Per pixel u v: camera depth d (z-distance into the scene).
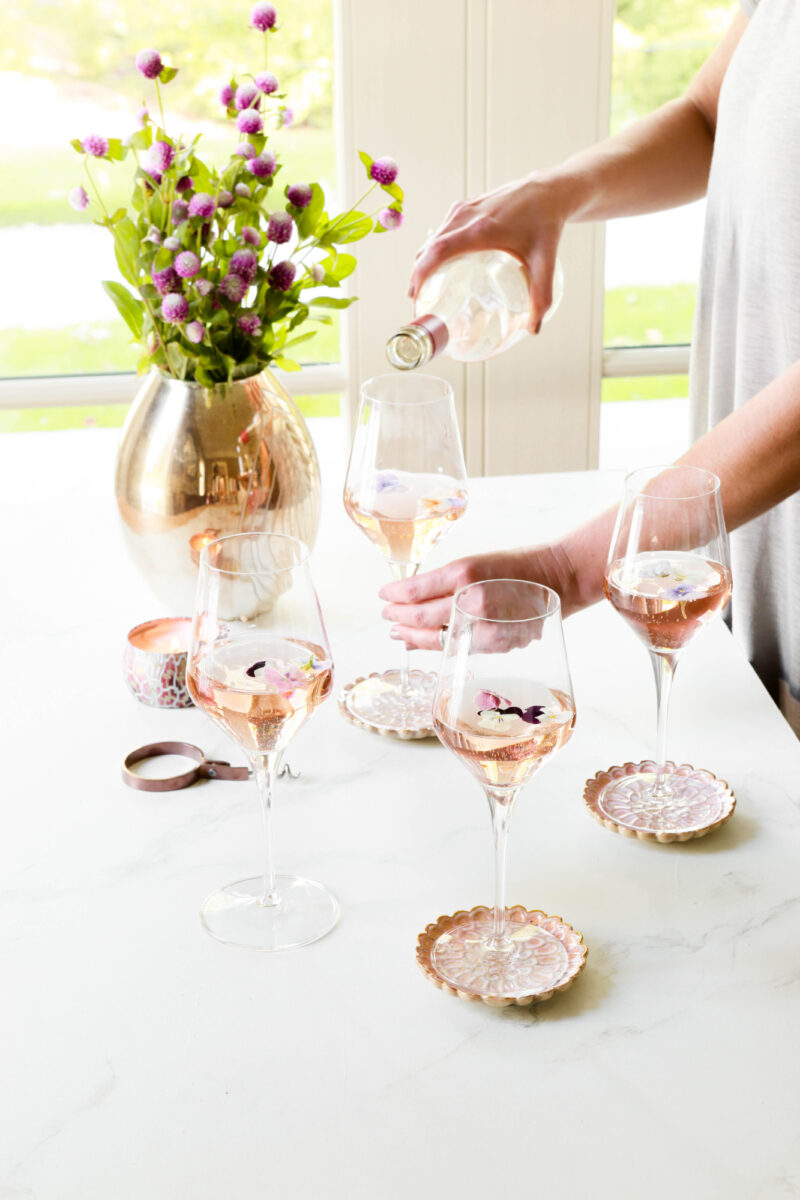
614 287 2.32
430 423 1.06
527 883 0.86
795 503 1.19
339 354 2.32
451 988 0.74
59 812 0.94
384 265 2.23
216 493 1.11
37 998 0.77
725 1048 0.72
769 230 1.18
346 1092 0.70
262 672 0.79
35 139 2.13
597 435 2.40
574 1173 0.65
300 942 0.80
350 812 0.94
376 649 1.17
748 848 0.90
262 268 1.10
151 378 1.14
